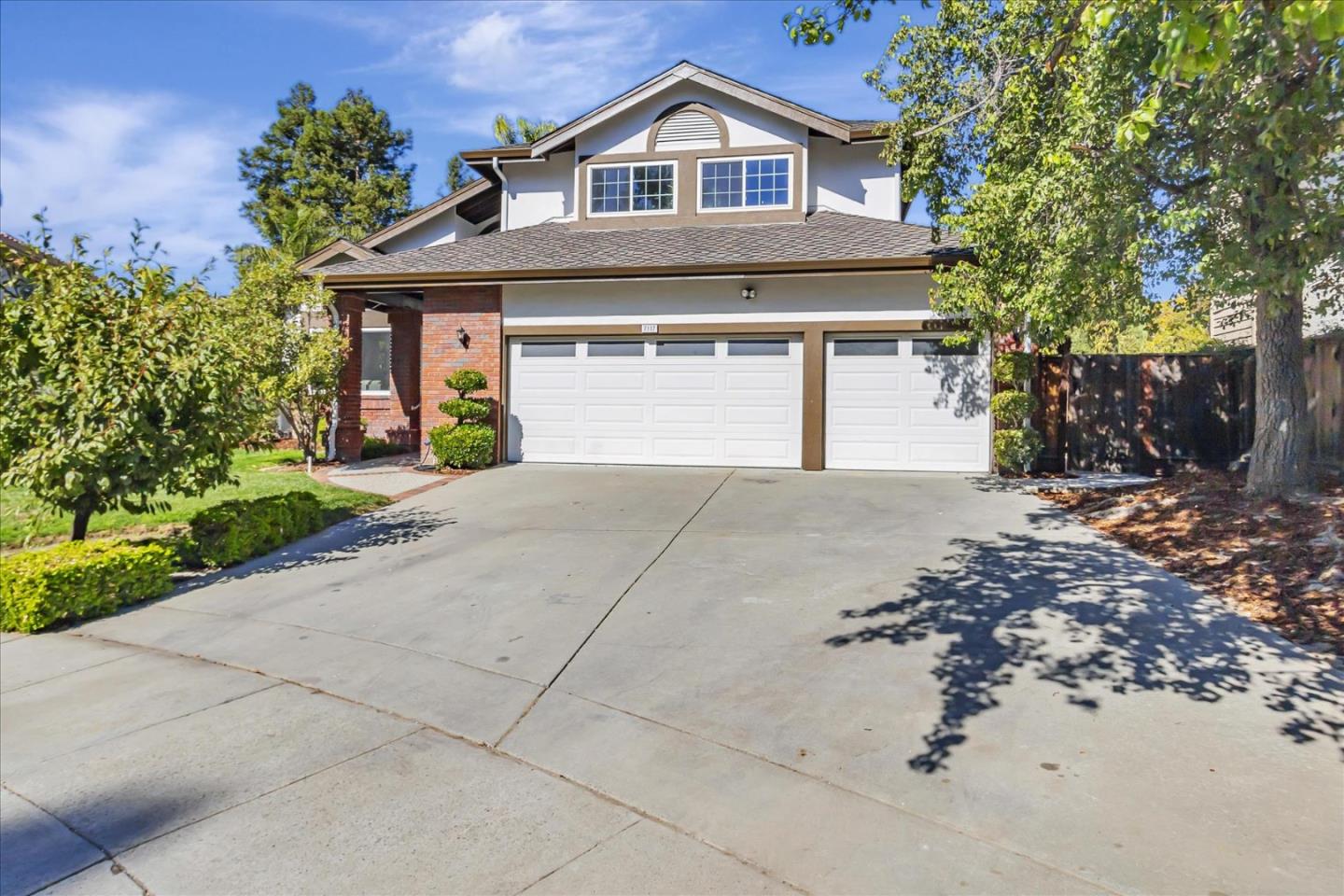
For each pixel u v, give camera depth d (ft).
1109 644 15.65
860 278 41.04
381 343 63.57
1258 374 25.90
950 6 32.71
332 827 10.64
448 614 19.69
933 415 40.68
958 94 34.60
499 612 19.58
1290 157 16.46
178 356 24.59
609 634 17.76
